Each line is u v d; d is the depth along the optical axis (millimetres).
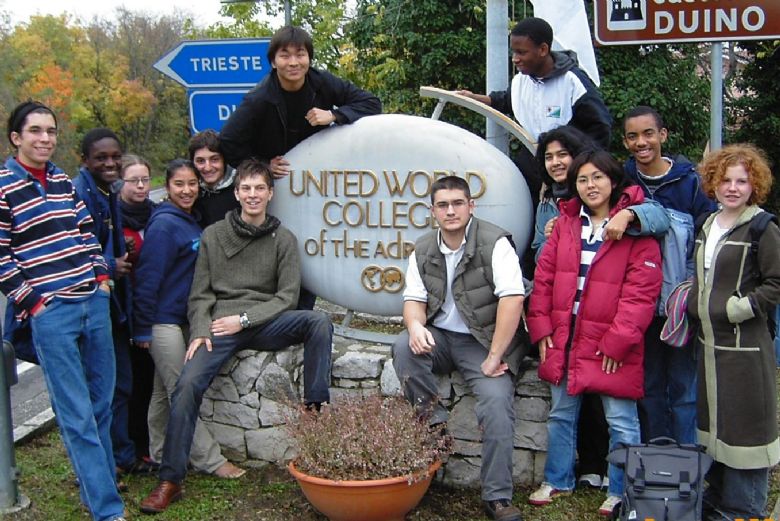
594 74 4953
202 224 4367
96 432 3537
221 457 4172
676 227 3584
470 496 3895
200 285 4082
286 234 4156
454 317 3783
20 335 3766
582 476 3959
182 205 4156
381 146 4289
